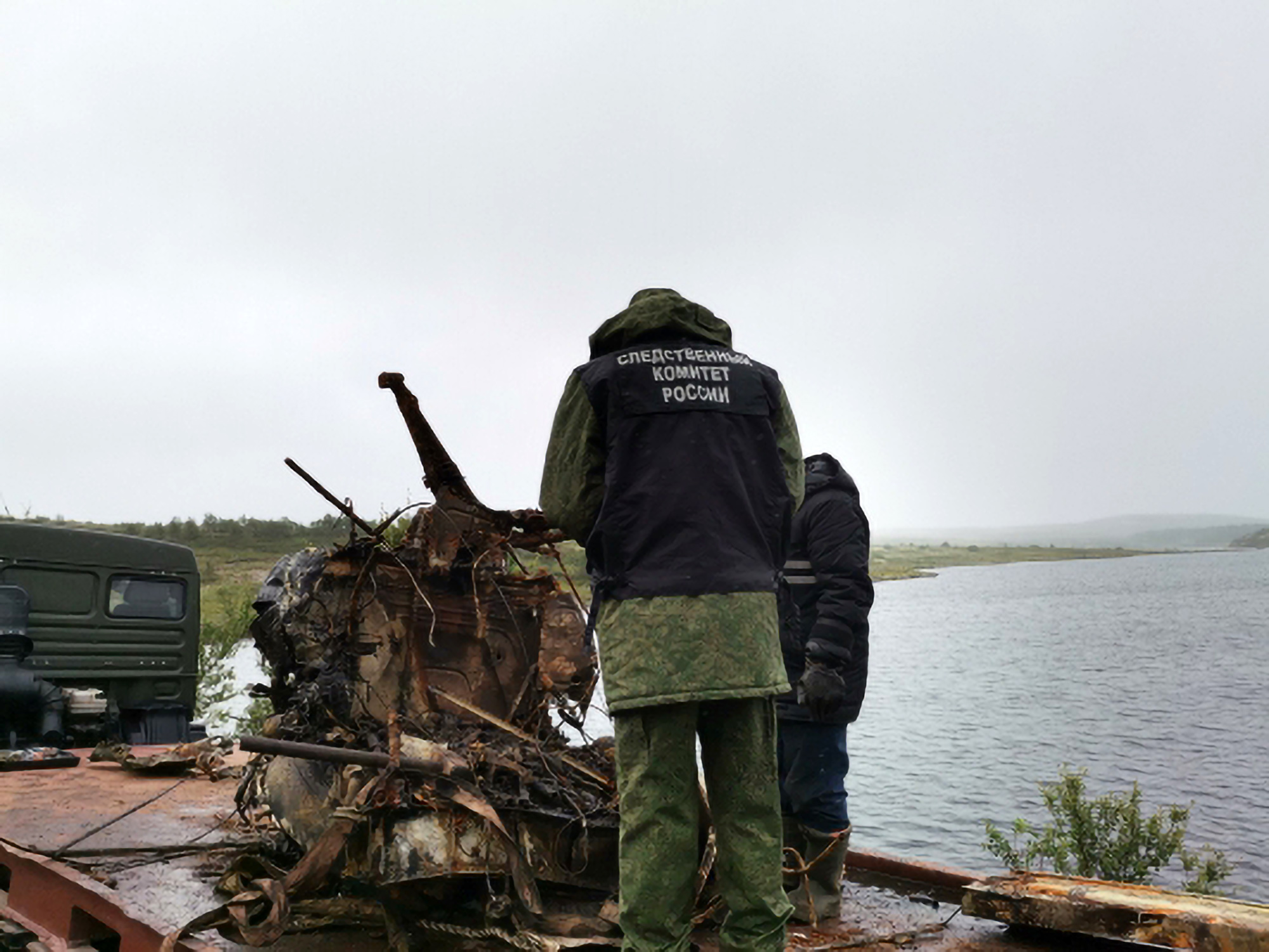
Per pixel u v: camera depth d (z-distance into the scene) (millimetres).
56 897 4160
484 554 4266
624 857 3076
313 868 3418
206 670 12953
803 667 4414
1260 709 19328
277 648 4188
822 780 4262
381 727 4000
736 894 3115
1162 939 3488
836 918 4184
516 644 4418
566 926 3521
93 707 7926
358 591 4145
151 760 6352
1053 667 27859
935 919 4172
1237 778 13492
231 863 4211
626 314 3354
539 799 3840
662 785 3045
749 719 3113
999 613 54844
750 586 3070
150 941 3475
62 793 5785
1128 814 7812
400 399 4039
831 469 4469
